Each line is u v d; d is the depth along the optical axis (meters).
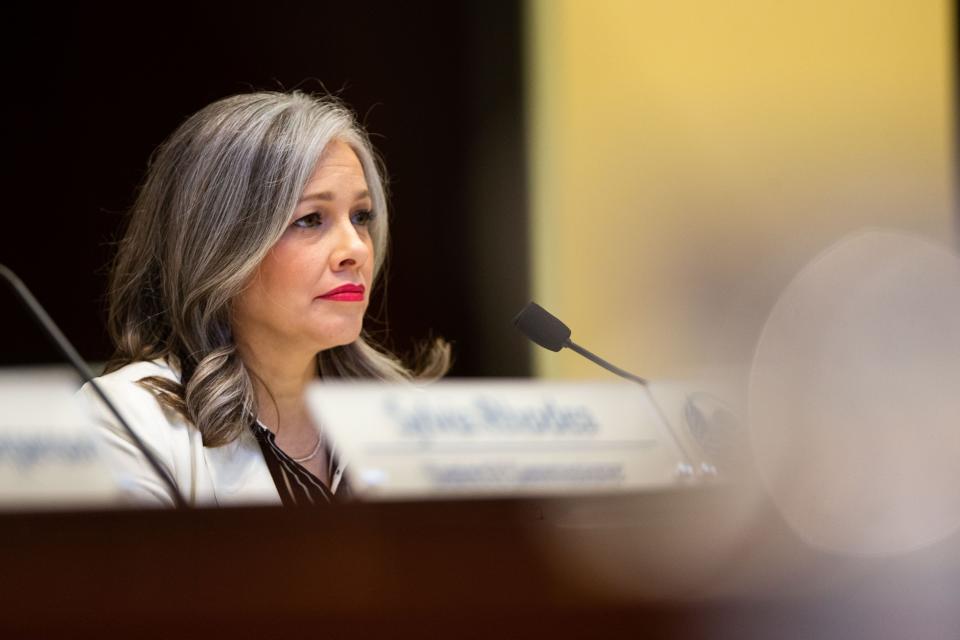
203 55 13.56
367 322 8.59
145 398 6.15
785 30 15.28
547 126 14.59
